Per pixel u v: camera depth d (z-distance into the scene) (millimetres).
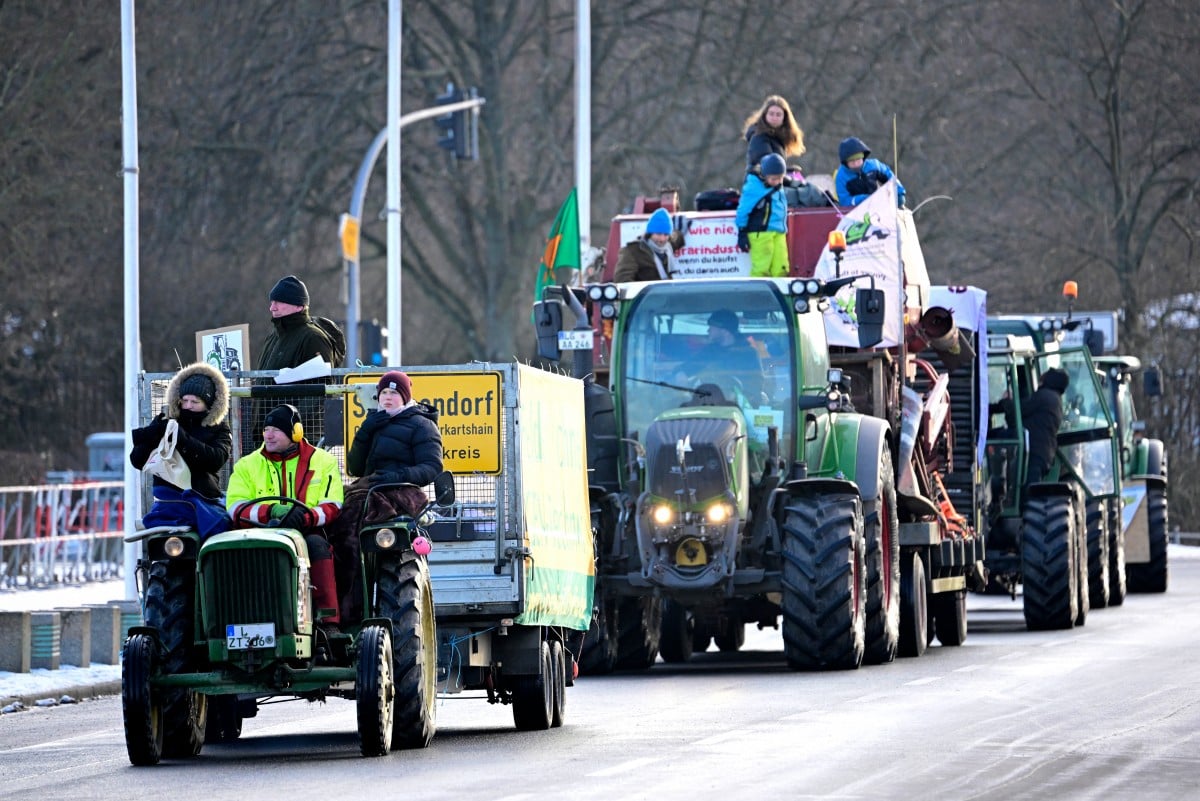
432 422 41031
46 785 36781
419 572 40812
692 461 58906
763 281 62281
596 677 61125
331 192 176750
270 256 173000
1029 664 60469
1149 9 173000
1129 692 51062
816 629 59125
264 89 170125
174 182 167625
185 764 39750
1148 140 174375
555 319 62906
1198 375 175750
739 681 57125
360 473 40906
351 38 175625
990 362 85000
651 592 60312
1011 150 174875
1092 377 92250
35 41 151625
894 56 173000
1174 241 177625
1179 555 152375
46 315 163500
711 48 175375
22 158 149875
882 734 42250
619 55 178500
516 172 179375
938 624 71688
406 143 177125
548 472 46875
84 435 172125
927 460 70688
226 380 43969
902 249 70438
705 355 62281
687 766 37250
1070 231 173125
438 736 43875
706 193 75250
